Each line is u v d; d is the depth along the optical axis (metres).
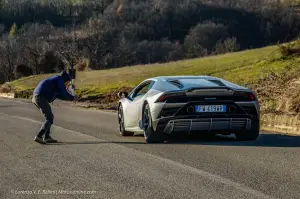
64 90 16.56
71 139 16.80
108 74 71.81
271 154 12.36
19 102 51.81
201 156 12.22
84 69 113.44
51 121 15.89
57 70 123.75
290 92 28.45
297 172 9.98
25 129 20.73
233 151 12.99
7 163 11.82
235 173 9.99
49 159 12.29
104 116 30.03
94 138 17.05
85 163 11.57
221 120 14.62
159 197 8.20
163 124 14.64
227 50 171.38
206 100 14.55
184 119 14.47
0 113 33.38
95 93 52.91
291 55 49.03
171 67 68.25
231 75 47.12
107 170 10.62
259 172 10.05
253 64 52.03
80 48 165.62
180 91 14.55
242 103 14.76
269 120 22.19
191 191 8.54
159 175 9.96
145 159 11.93
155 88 15.60
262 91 31.73
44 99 16.03
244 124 14.95
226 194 8.27
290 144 14.39
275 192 8.34
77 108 39.84
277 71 39.56
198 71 57.91
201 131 14.87
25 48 140.62
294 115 21.78
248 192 8.36
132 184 9.20
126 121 17.77
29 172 10.62
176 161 11.55
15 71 128.38
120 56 180.12
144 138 17.08
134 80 60.59
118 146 14.50
